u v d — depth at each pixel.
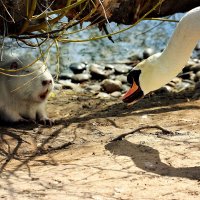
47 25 11.69
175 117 12.66
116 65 20.47
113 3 11.91
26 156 10.56
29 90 13.09
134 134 11.29
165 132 11.27
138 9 13.18
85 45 22.12
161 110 13.45
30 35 11.70
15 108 13.16
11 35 11.69
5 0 11.48
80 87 18.41
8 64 13.16
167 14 14.59
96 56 21.50
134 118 12.81
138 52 22.08
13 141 11.27
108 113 13.81
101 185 8.48
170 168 9.21
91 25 11.71
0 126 12.95
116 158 9.81
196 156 9.73
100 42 22.50
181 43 9.74
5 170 9.51
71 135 11.74
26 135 11.70
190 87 17.52
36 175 9.11
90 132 11.92
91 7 12.09
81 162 9.73
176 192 8.17
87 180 8.75
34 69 13.16
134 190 8.27
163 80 9.96
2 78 13.13
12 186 8.44
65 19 16.30
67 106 15.08
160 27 23.77
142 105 14.41
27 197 7.93
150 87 10.08
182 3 14.38
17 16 11.77
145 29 23.78
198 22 9.66
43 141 11.34
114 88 17.66
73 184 8.56
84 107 14.94
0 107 13.09
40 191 8.21
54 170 9.37
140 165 9.41
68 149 10.82
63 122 13.09
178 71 9.93
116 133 11.66
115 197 7.97
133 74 10.18
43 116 13.45
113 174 8.98
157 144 10.48
